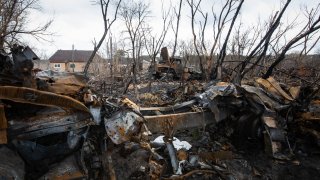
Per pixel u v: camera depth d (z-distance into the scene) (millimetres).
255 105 5199
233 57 14062
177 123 4691
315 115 5590
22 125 3062
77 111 3316
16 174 2855
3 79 3018
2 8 15703
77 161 3381
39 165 3154
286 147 5297
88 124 3383
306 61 15508
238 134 5566
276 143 5066
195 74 16375
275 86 5930
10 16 15500
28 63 3049
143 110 4812
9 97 2861
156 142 4574
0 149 2912
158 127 4512
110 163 3775
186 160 4402
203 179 4289
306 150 5480
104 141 3799
